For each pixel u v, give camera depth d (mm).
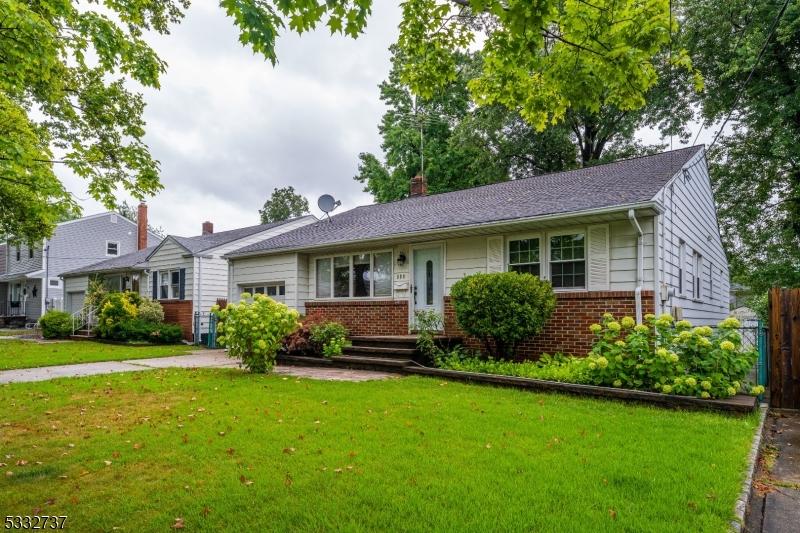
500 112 22703
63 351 15398
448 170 27312
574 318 9484
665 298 8797
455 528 2949
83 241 31281
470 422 5492
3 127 7012
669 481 3717
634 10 4250
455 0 4605
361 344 11742
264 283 16000
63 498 3502
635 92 4898
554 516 3111
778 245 18844
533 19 3762
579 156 26297
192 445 4684
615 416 5883
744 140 19062
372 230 13070
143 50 7312
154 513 3238
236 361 12766
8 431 5352
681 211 10539
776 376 7191
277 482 3711
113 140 9023
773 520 3428
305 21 3584
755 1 15539
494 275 9305
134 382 8742
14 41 5395
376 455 4320
